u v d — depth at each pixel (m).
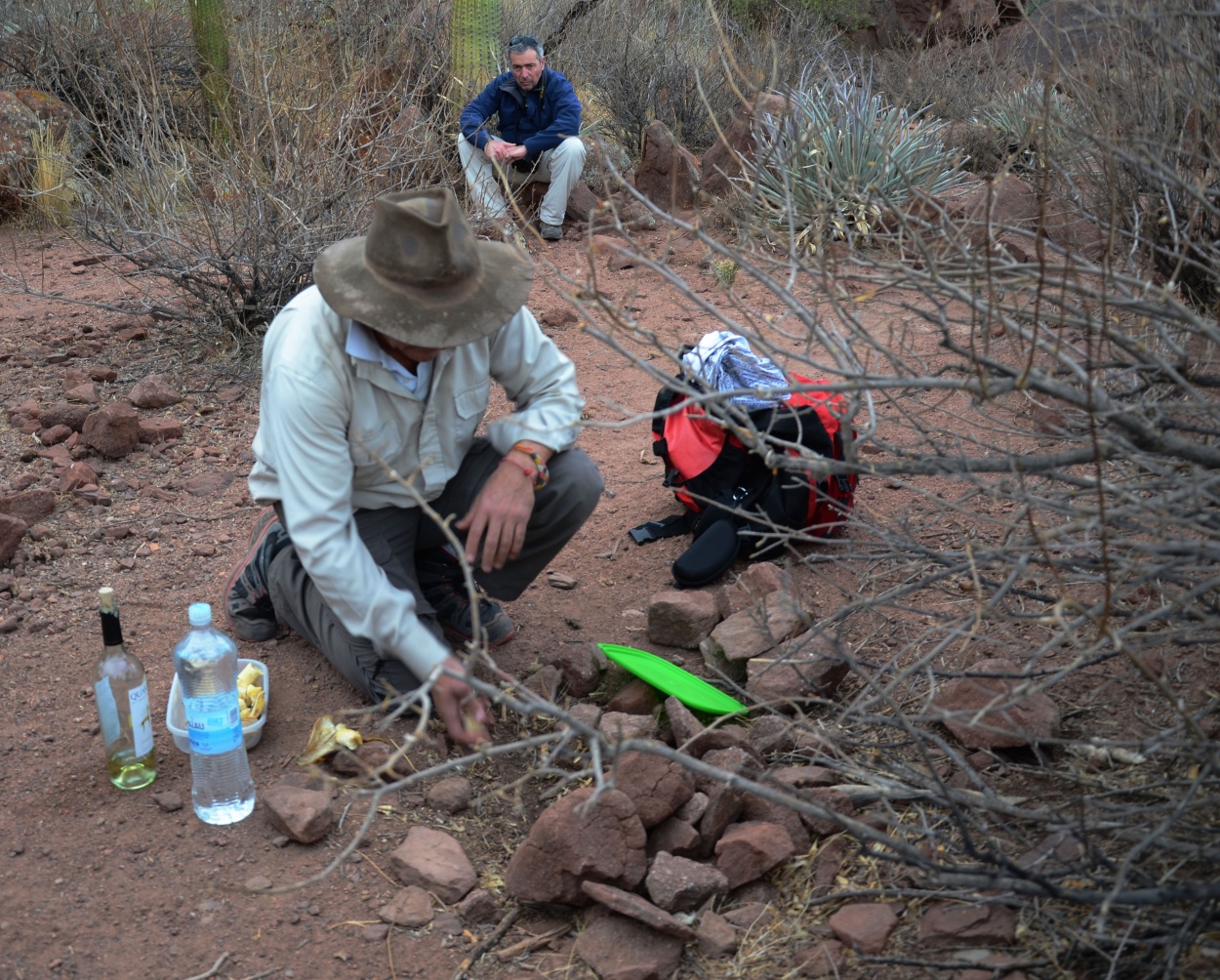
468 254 2.47
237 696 2.61
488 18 7.77
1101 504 1.83
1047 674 2.71
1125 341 2.06
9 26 8.55
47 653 3.23
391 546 2.90
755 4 10.35
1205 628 2.21
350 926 2.36
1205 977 1.95
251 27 7.02
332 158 5.55
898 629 3.21
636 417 1.92
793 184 5.48
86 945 2.27
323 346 2.53
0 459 4.35
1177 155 2.70
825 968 2.22
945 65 8.13
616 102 9.23
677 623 3.28
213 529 3.95
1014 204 5.75
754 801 2.56
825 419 3.54
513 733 2.95
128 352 5.39
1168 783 2.21
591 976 2.26
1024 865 2.26
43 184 7.46
